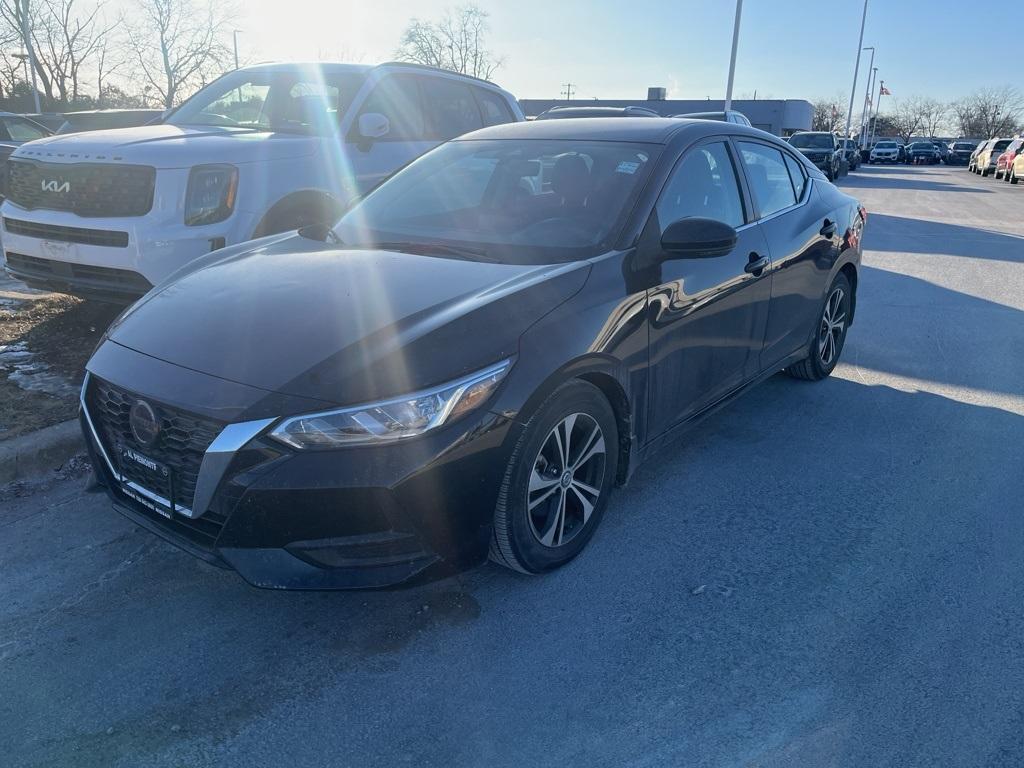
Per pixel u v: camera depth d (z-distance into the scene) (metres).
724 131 4.20
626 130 3.95
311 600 2.96
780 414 4.91
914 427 4.71
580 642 2.74
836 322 5.50
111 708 2.43
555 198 3.61
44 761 2.22
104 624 2.81
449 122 7.22
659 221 3.46
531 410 2.75
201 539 2.64
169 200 4.90
